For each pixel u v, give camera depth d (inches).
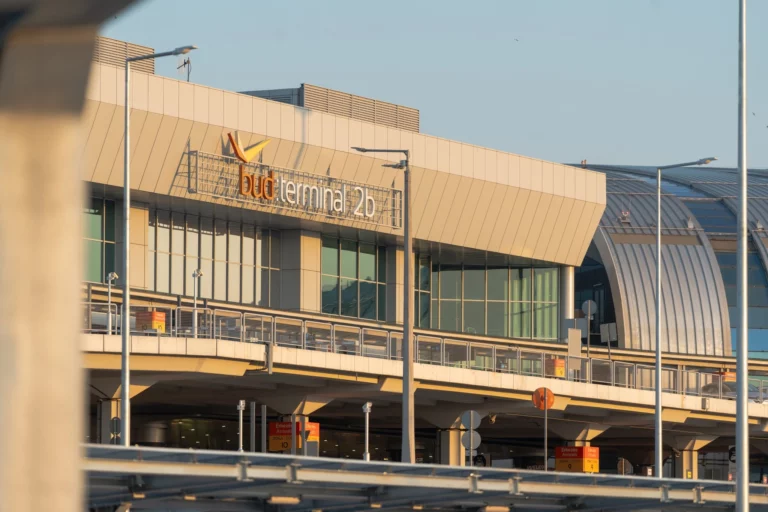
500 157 7687.0
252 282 6909.5
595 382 6550.2
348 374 5521.7
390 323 7598.4
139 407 6579.7
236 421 7037.4
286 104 6619.1
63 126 989.2
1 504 971.9
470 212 7588.6
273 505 2445.9
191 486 2174.0
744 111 3238.2
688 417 7032.5
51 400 988.6
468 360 5994.1
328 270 7303.2
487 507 2682.1
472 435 4692.4
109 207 6240.2
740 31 3255.4
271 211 6589.6
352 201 6973.4
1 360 972.6
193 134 6190.9
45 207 985.5
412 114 7819.9
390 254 7632.9
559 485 2541.8
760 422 7357.3
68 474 992.9
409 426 4626.0
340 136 6860.2
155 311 4909.0
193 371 4975.4
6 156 973.8
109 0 906.1
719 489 2874.0
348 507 2471.7
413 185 7229.3
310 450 5718.5
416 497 2469.2
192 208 6461.6
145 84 5979.3
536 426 7342.5
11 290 977.5
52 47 961.5
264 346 5177.2
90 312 4761.3
